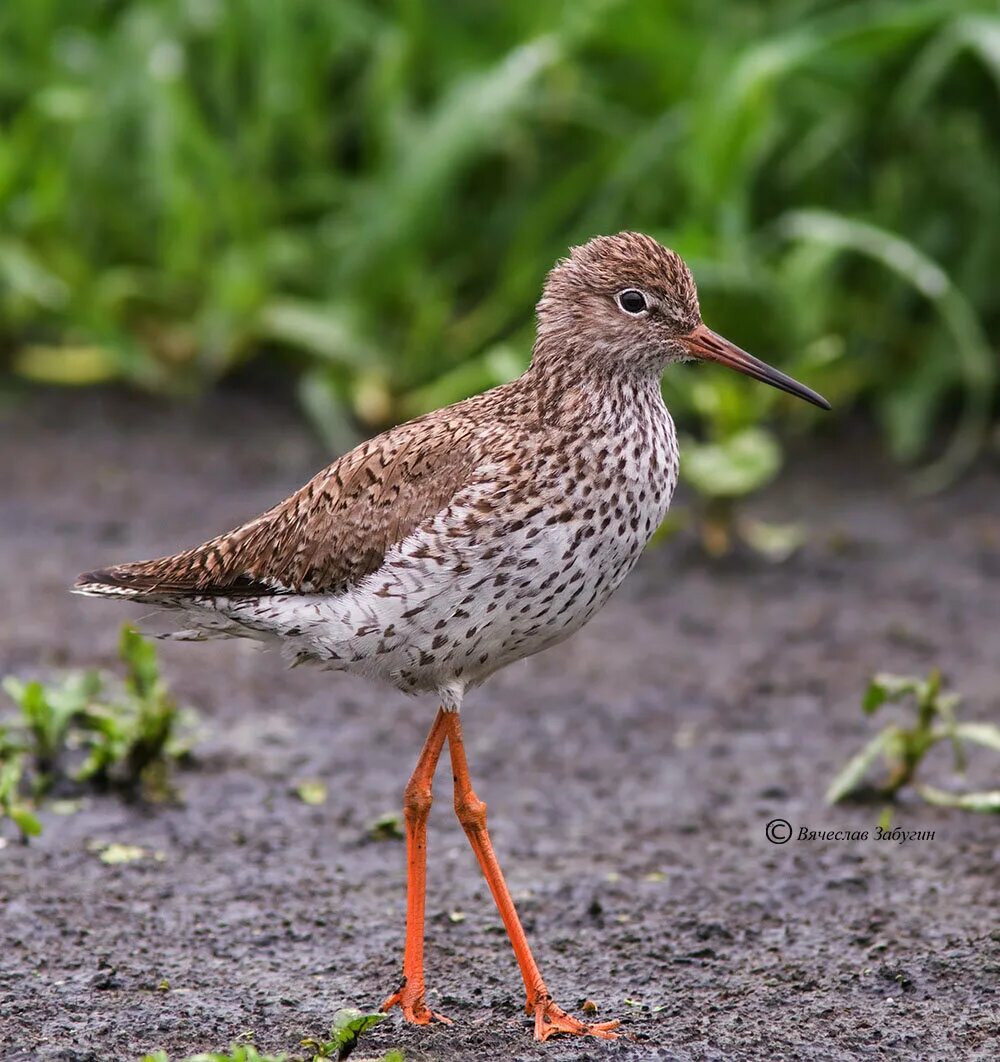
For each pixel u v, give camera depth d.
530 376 9.13
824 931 9.15
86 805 10.52
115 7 19.19
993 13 16.88
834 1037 8.02
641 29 17.53
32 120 18.20
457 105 17.00
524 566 8.34
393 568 8.36
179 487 15.98
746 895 9.60
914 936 9.04
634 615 13.95
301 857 10.03
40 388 17.94
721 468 14.55
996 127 17.67
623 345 9.11
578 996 8.52
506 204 18.14
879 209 17.42
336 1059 7.70
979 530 15.44
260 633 9.14
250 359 18.47
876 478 16.50
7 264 17.28
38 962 8.68
